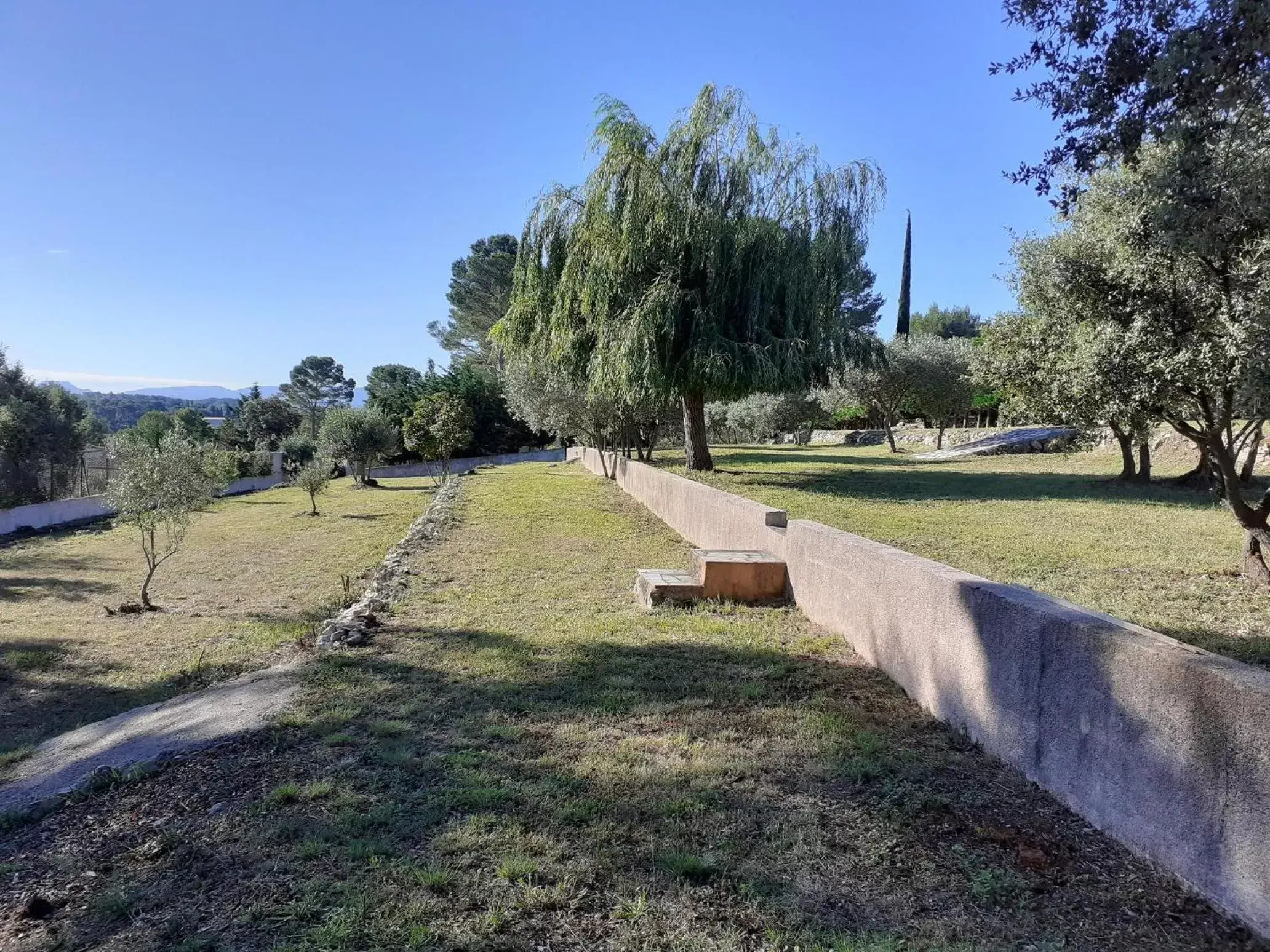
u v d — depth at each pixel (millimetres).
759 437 40062
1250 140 4074
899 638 4367
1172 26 4039
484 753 3555
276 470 38531
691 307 15328
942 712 3832
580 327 16531
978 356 12820
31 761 4410
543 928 2262
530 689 4508
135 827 3047
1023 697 3145
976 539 8680
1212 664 2283
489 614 6539
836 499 12977
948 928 2232
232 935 2266
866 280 17297
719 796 3066
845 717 3908
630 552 9688
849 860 2598
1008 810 2889
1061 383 6945
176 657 7180
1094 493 13641
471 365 55844
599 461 23641
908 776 3199
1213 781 2199
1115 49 4172
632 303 15250
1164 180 4316
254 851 2746
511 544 10555
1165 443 18828
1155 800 2422
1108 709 2637
